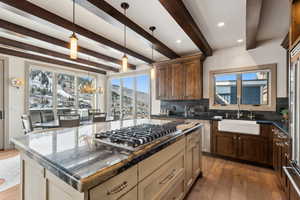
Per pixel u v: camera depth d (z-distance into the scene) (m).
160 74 4.39
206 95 3.89
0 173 2.53
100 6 1.88
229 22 2.50
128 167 0.91
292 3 1.49
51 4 2.01
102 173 0.76
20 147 1.23
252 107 3.33
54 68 4.68
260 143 2.78
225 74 3.66
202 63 3.90
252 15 2.05
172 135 1.54
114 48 3.27
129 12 2.19
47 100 4.59
